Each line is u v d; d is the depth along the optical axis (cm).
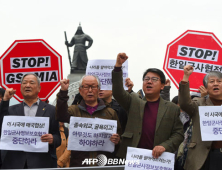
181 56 714
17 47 689
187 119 628
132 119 556
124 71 667
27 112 591
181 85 534
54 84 689
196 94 728
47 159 582
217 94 542
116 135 557
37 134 564
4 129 561
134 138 546
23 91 591
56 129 593
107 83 668
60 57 691
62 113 553
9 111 589
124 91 563
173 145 534
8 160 572
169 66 716
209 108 530
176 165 608
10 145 559
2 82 684
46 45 691
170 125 547
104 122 559
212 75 549
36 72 688
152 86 558
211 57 710
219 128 525
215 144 538
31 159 570
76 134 555
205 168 538
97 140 557
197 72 711
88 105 579
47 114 589
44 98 686
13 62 686
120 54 547
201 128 527
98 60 668
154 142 539
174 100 715
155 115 552
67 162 770
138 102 562
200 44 714
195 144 538
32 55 690
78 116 571
